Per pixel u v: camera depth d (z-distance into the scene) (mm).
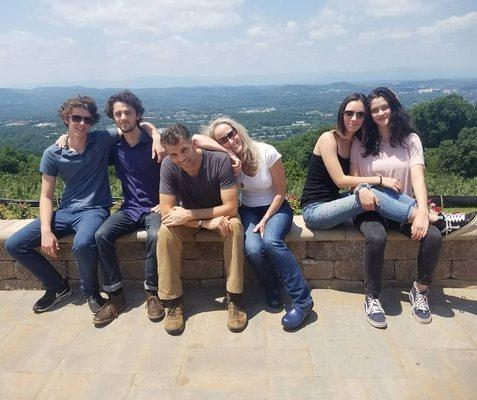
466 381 2229
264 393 2195
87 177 3213
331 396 2156
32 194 14219
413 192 3061
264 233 2873
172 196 2893
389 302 3033
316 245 3221
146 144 3191
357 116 2842
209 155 2801
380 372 2318
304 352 2514
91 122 3080
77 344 2678
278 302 3002
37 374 2408
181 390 2236
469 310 2900
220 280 3346
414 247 3174
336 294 3184
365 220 2918
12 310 3123
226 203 2807
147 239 2891
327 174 3152
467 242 3135
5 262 3387
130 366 2447
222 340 2660
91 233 2945
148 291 2979
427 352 2471
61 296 3201
